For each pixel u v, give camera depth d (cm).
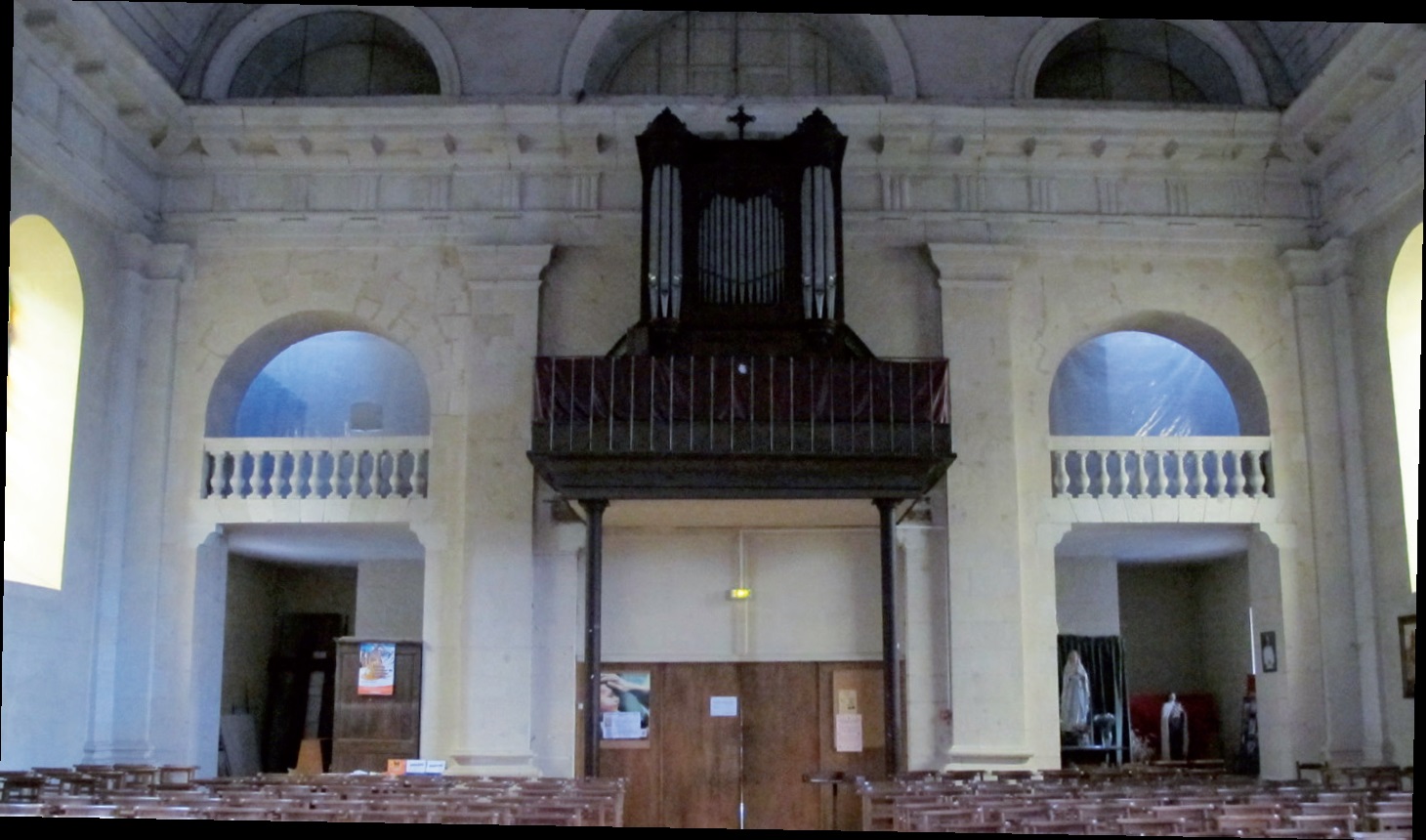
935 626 1766
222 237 1845
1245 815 960
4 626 1497
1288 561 1767
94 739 1692
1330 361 1802
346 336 2247
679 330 1681
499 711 1716
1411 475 1653
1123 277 1847
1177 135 1812
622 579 1852
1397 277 1684
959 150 1831
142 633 1733
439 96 1867
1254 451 1802
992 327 1803
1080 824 935
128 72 1662
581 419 1580
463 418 1800
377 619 2138
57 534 1633
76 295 1672
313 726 2283
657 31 1995
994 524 1758
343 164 1862
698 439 1573
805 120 1725
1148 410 2266
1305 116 1762
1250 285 1845
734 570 1855
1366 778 1459
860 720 1811
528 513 1762
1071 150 1838
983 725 1712
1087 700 2103
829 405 1586
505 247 1817
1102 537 1947
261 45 1947
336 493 1792
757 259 1702
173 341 1811
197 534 1772
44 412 1647
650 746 1811
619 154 1838
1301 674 1739
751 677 1834
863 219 1838
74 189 1642
